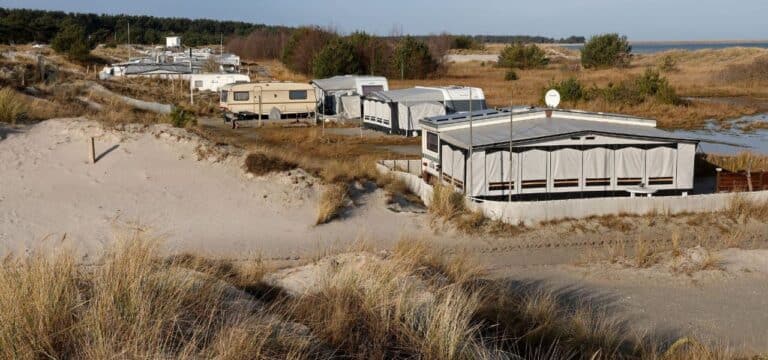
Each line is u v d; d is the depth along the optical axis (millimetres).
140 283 5910
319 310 6598
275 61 96000
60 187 17094
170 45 97125
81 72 53719
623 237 15672
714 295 11281
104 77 51812
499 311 8789
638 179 18984
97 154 19047
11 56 47219
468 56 113062
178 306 5719
